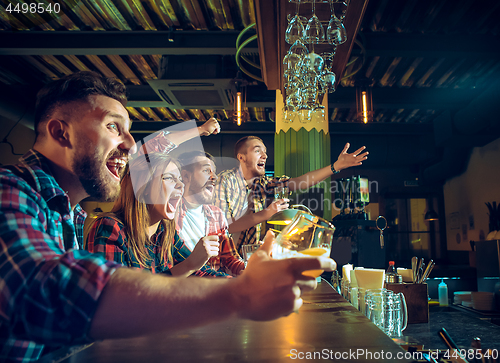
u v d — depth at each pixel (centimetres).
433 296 354
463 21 347
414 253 761
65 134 66
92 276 40
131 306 39
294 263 39
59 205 66
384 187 780
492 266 397
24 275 41
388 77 482
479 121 492
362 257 296
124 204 120
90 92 66
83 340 40
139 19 351
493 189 580
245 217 209
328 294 139
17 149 572
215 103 499
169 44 367
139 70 471
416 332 135
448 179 746
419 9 328
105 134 66
